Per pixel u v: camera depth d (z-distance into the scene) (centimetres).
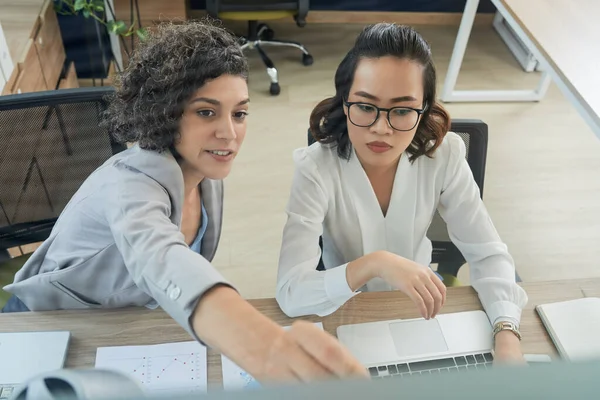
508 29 366
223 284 71
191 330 69
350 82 104
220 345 64
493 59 353
